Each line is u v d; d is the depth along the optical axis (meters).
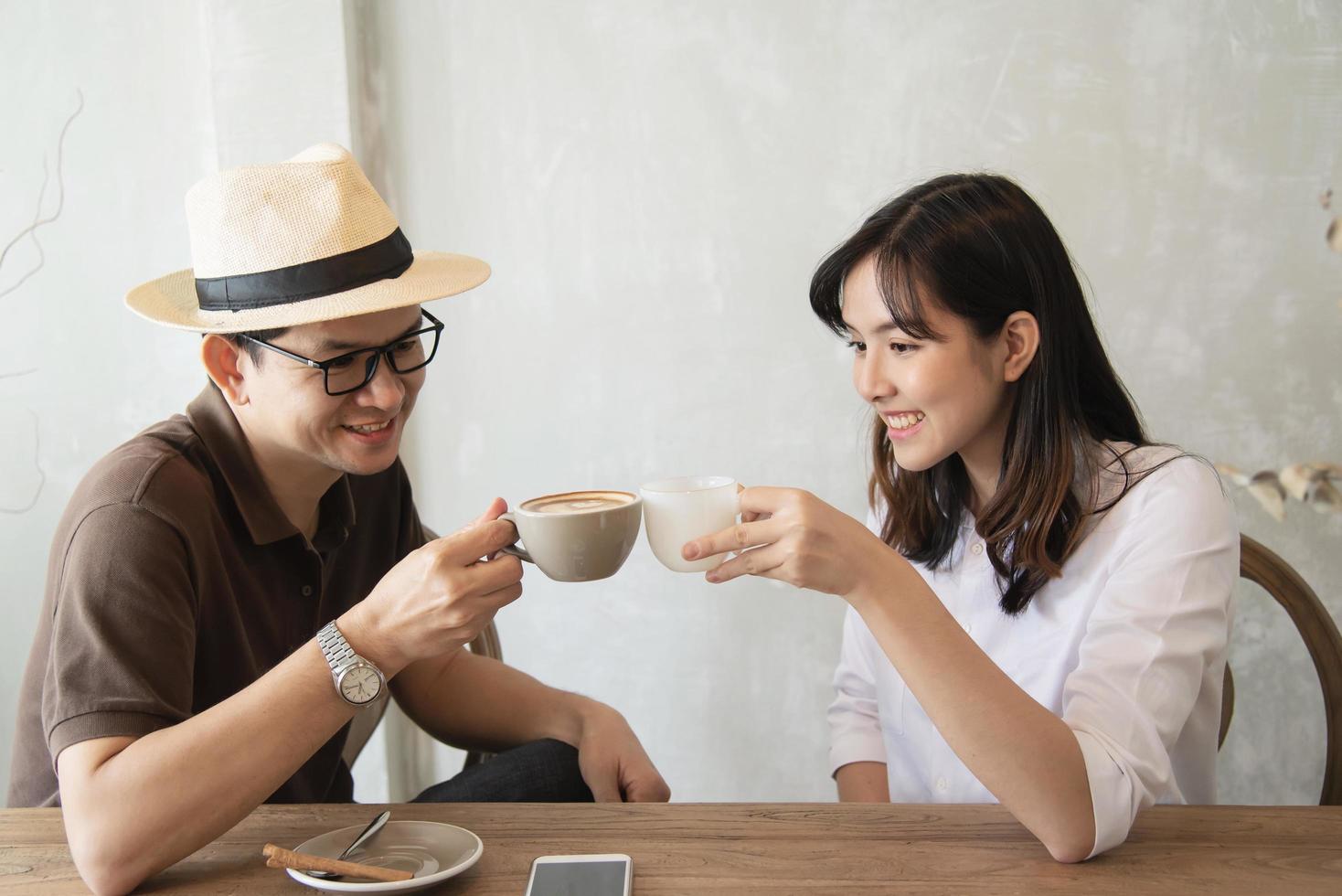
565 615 2.24
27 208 2.18
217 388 1.24
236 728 0.92
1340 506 2.03
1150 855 0.90
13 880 0.92
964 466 1.36
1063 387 1.21
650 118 2.11
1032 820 0.91
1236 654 2.09
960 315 1.15
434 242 2.19
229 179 1.13
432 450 2.24
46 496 2.24
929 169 2.06
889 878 0.87
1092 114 2.01
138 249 2.18
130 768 0.90
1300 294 2.01
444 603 0.92
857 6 2.03
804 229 2.10
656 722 2.24
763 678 2.21
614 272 2.15
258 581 1.26
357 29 2.12
